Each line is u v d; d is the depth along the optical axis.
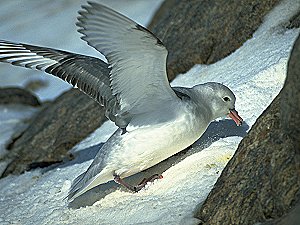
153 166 10.98
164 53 9.17
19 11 37.03
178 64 15.34
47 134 15.32
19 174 14.38
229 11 15.02
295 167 8.22
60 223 10.70
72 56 11.37
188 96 10.38
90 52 31.11
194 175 10.49
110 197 10.80
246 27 14.44
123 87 9.87
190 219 9.30
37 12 36.66
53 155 14.63
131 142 10.09
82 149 13.88
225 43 14.69
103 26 9.02
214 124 11.67
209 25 15.28
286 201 8.12
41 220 11.02
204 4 15.82
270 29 13.89
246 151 9.28
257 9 14.45
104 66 11.10
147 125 10.03
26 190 12.90
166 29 16.45
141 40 9.05
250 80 12.41
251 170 8.96
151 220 9.82
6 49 11.63
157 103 10.07
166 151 10.18
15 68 29.72
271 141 8.94
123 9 35.22
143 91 9.95
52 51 11.50
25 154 15.05
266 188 8.54
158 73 9.62
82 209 10.80
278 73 12.27
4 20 36.12
